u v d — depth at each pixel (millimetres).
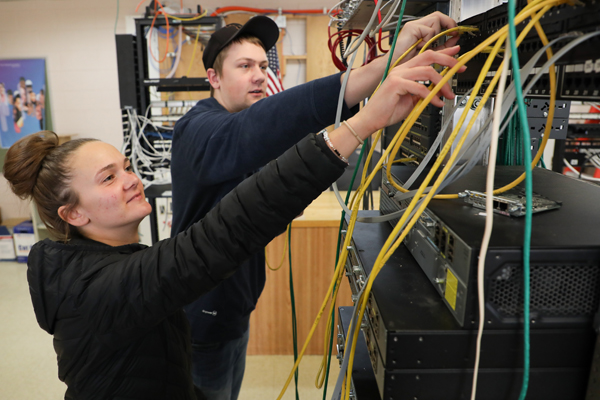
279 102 782
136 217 839
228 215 654
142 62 2658
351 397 773
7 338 2486
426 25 747
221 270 670
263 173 646
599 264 498
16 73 4070
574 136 2131
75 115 4152
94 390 778
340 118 731
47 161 786
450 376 528
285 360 2285
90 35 3990
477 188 744
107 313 711
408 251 783
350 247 866
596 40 410
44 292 750
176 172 1193
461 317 519
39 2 3934
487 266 492
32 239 3645
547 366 531
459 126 486
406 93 606
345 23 1181
